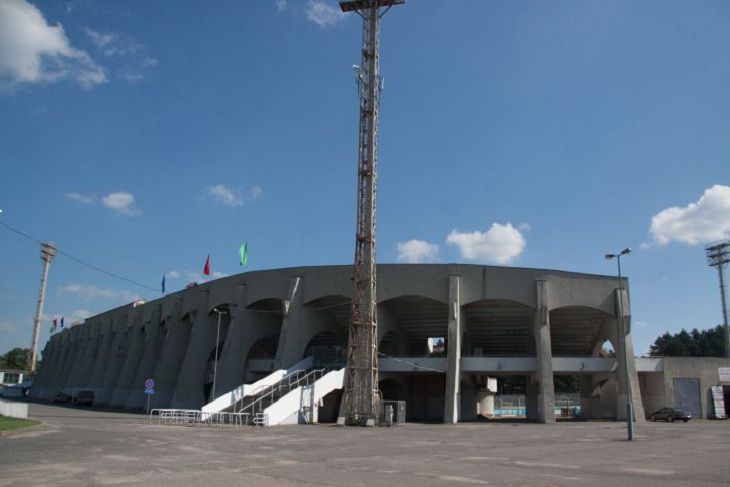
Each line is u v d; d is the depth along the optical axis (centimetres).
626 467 1538
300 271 5172
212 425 3531
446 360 4744
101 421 3634
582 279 4841
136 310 7506
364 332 4428
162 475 1319
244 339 5362
